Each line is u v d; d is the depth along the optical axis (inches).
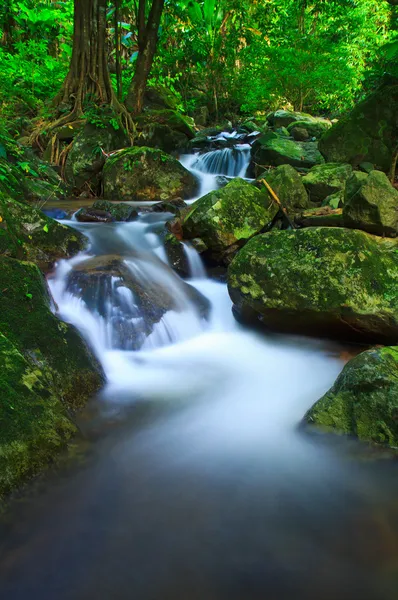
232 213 235.9
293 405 147.0
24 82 477.4
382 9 526.3
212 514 100.5
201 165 408.5
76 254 215.2
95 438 126.6
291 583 84.2
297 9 509.7
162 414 140.5
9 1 499.5
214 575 85.8
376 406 120.5
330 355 180.2
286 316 184.7
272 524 97.5
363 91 488.7
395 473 112.6
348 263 175.3
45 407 119.2
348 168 287.9
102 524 97.2
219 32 584.4
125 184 328.5
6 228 183.9
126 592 82.4
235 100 620.1
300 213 247.1
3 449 104.3
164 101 478.0
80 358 150.3
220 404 147.2
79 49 410.6
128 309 186.5
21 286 151.3
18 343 137.1
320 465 116.5
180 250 234.5
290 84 516.7
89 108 393.7
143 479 111.2
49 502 102.8
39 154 378.3
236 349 189.8
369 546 91.9
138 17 438.9
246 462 118.1
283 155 355.9
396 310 167.8
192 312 207.9
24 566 87.2
